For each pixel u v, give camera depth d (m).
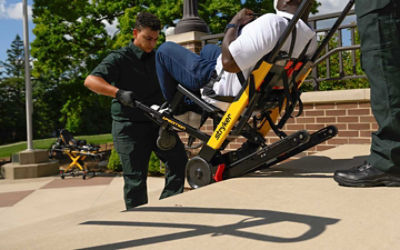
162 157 2.93
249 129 2.27
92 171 9.07
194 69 2.19
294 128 4.55
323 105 4.34
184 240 1.16
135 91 2.87
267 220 1.32
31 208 5.72
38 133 52.22
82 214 4.03
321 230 1.18
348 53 5.87
